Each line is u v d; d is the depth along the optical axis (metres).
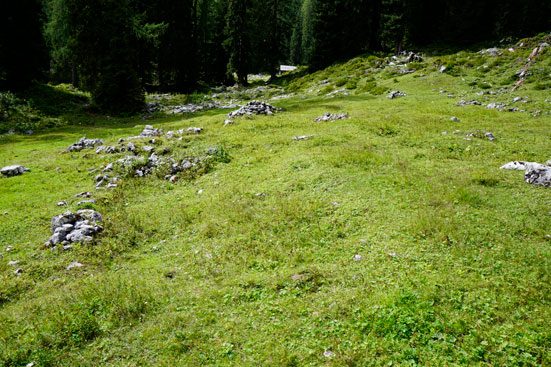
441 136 17.06
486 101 25.64
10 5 32.94
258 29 64.50
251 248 8.85
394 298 6.27
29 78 35.28
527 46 33.03
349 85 37.84
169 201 12.61
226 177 14.20
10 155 19.47
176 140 18.61
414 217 9.38
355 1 48.91
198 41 62.91
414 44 51.19
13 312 6.91
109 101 34.88
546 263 7.18
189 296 7.05
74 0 36.09
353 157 14.13
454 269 7.17
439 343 5.27
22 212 11.88
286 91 47.16
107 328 6.19
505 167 12.77
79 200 12.80
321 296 6.71
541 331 5.35
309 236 9.16
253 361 5.27
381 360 5.09
